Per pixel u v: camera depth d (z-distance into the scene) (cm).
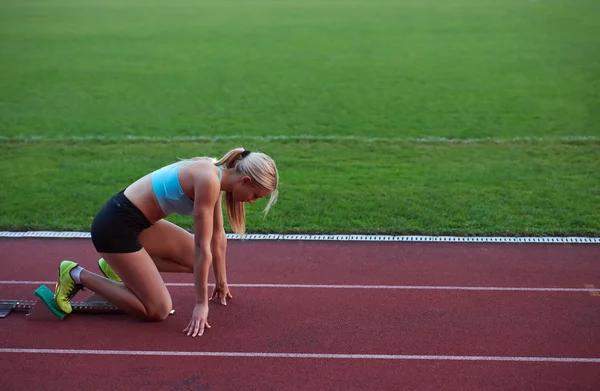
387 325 510
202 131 1109
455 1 2234
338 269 612
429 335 495
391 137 1067
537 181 852
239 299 550
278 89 1354
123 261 479
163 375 446
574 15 1958
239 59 1581
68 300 514
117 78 1431
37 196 806
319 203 785
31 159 948
